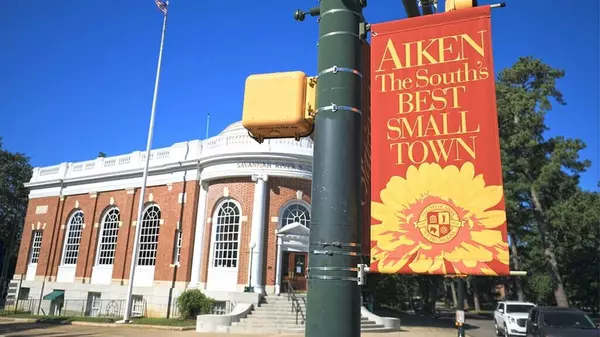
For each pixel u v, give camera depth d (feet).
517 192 115.55
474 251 11.81
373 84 13.48
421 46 13.37
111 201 116.37
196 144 104.01
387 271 12.23
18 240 177.58
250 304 79.25
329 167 11.11
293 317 76.74
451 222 12.12
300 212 94.02
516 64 123.13
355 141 11.35
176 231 101.50
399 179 12.70
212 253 94.53
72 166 128.26
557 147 111.55
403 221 12.46
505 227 11.69
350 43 11.90
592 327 46.57
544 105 112.98
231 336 65.98
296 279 90.02
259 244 88.94
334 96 11.51
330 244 10.64
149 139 91.04
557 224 115.24
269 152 92.27
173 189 104.47
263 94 12.85
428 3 15.97
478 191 12.07
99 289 108.88
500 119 120.57
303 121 12.51
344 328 10.14
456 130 12.53
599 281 148.36
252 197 92.48
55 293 114.52
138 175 112.57
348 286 10.43
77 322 82.69
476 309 180.86
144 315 97.86
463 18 13.14
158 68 94.27
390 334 74.02
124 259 108.58
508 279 175.11
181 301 86.53
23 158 174.91
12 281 128.06
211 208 96.99
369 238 12.85
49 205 128.26
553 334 45.03
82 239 118.42
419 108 12.95
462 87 12.72
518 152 118.83
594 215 115.65
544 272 169.58
